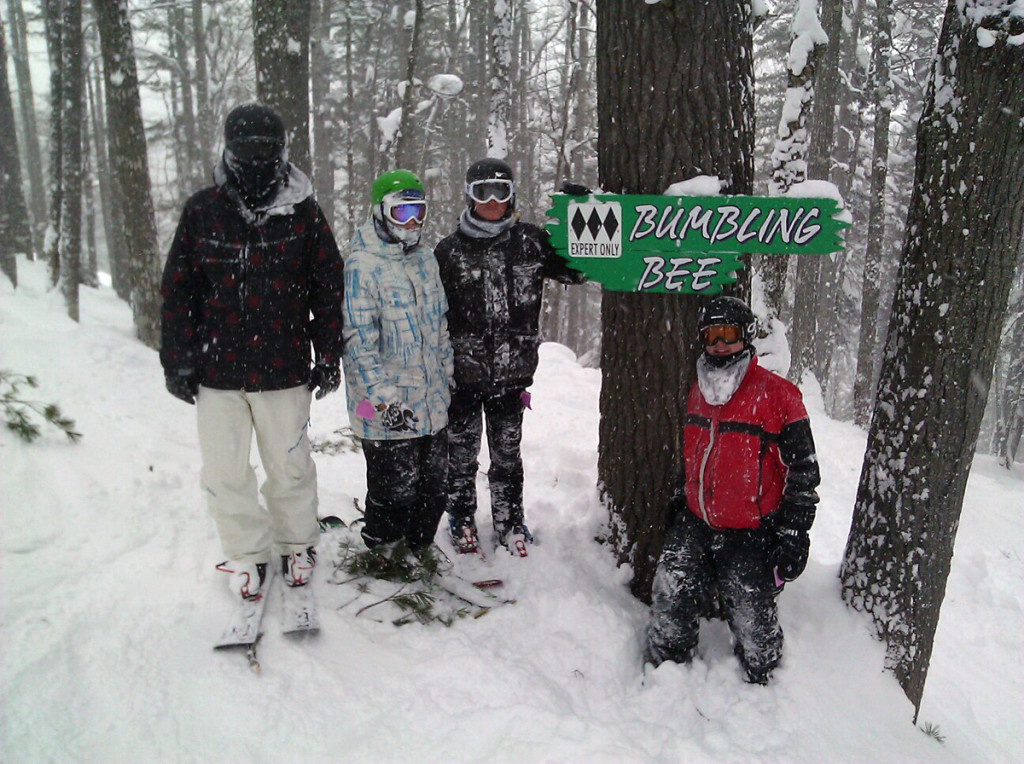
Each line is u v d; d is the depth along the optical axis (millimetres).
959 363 2973
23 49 21156
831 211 3064
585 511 3996
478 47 19078
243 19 23984
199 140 22938
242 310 2631
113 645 2465
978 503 8250
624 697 2797
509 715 2475
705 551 2854
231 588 2805
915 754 2711
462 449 3529
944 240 2936
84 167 17969
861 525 3275
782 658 2908
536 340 3416
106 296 14195
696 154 3059
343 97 19688
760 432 2682
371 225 3031
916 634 3178
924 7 16578
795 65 5227
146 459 4055
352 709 2455
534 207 18328
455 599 3184
